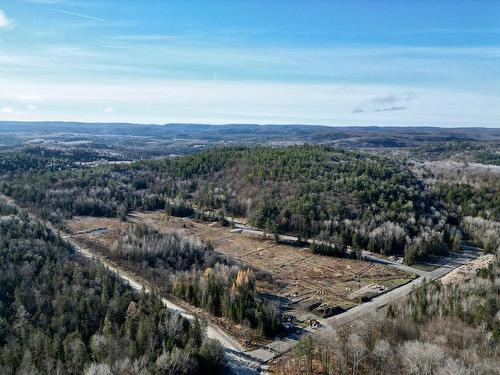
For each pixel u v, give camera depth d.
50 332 115.62
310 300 156.62
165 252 182.62
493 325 122.94
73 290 133.50
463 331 121.69
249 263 190.75
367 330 123.06
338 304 154.25
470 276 172.88
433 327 124.94
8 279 135.25
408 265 196.25
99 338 108.75
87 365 99.06
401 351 111.56
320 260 197.88
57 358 102.56
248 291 145.00
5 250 149.25
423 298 139.12
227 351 122.12
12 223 175.50
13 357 99.75
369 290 165.88
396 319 129.88
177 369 101.75
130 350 104.94
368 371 111.75
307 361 113.88
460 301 136.88
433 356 104.81
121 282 147.50
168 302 149.62
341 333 124.06
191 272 170.00
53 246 163.88
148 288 156.38
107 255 182.62
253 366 115.62
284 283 171.75
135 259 177.62
